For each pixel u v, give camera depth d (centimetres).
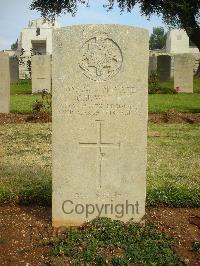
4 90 545
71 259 162
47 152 335
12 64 1169
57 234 185
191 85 893
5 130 438
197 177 266
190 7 804
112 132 187
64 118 187
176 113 551
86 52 183
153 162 306
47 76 830
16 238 183
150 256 163
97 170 189
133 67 184
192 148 358
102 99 186
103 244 171
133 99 186
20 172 274
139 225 188
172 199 222
